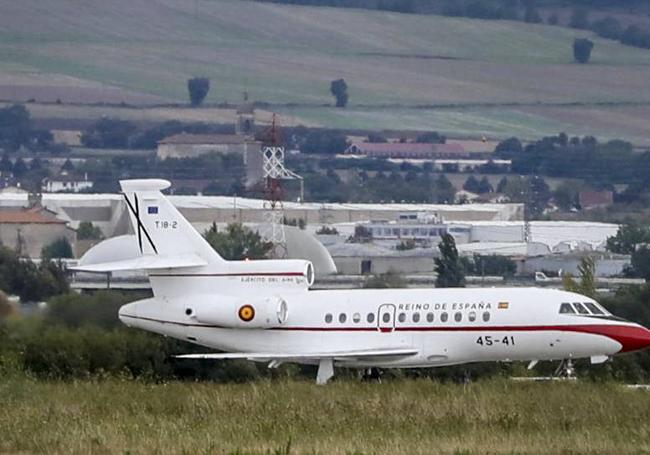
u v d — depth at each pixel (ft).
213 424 451.12
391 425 444.14
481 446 401.49
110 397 536.01
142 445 406.00
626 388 552.41
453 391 540.11
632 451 392.27
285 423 449.06
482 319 625.41
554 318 618.03
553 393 520.01
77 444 409.08
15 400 527.40
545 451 393.50
